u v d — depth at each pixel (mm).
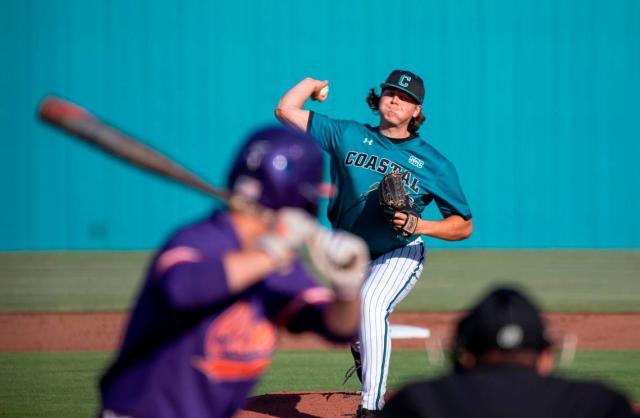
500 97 76188
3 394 26969
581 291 51844
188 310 9547
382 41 76312
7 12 75875
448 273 60250
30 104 76188
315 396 26953
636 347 35188
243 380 10531
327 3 76375
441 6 75938
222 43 76875
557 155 76312
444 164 23484
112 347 35250
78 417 24109
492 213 76375
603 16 76188
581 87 76375
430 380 9203
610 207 76688
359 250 9500
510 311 9016
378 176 23250
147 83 76875
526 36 76062
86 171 76125
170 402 10227
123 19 76750
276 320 10609
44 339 36906
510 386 8867
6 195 76000
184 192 76500
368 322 22297
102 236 76312
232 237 10164
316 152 10477
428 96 76000
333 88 76625
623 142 76500
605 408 8891
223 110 76938
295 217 9406
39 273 60344
